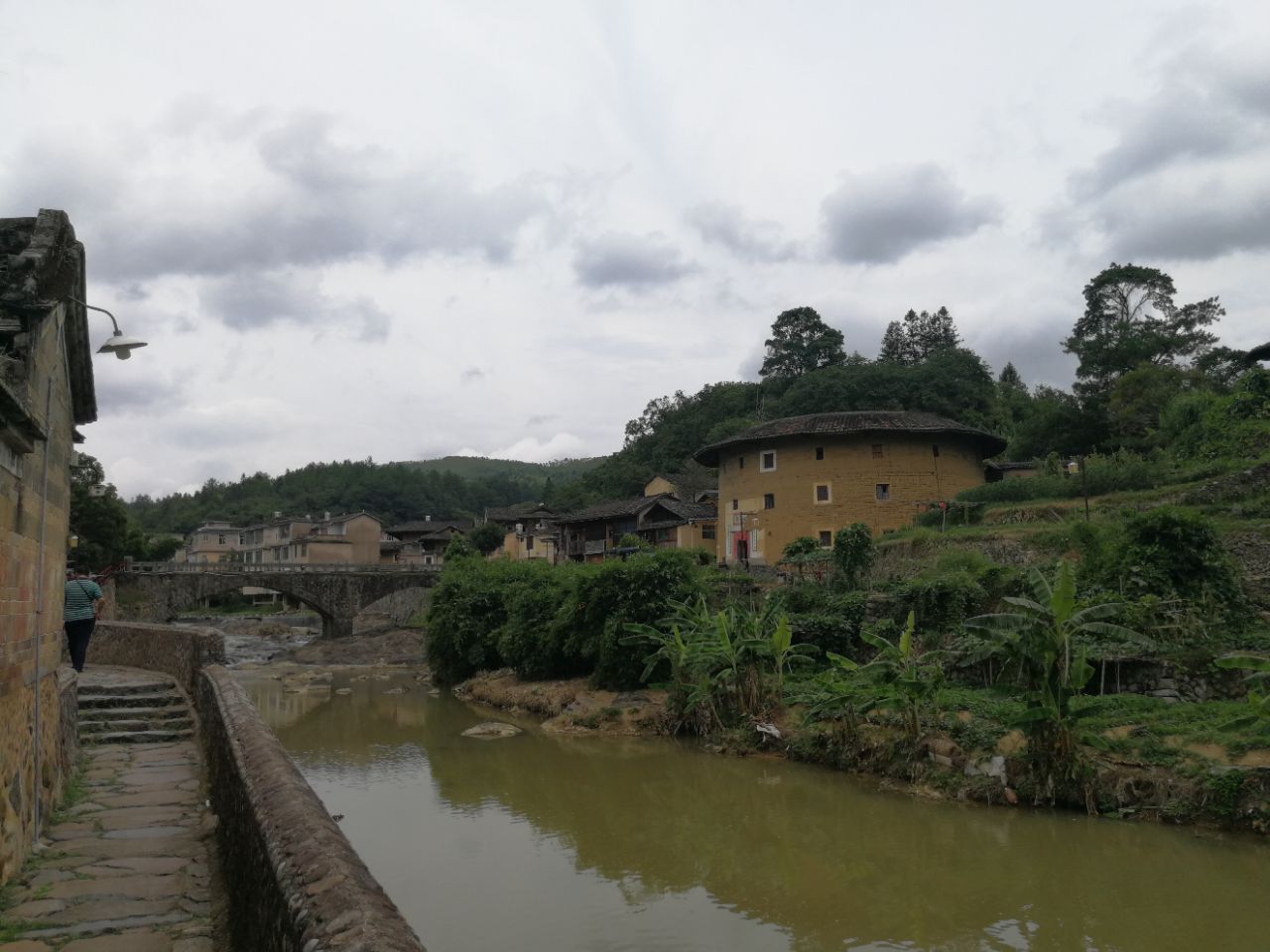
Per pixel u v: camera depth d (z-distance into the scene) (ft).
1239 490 96.63
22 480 24.12
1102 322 223.10
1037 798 46.75
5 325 20.57
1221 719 47.70
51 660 31.24
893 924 33.47
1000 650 48.73
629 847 43.34
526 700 89.30
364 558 296.10
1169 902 34.71
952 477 142.51
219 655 55.52
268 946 15.72
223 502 491.31
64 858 27.91
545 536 227.81
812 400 240.73
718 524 160.25
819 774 56.59
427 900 36.06
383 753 67.51
